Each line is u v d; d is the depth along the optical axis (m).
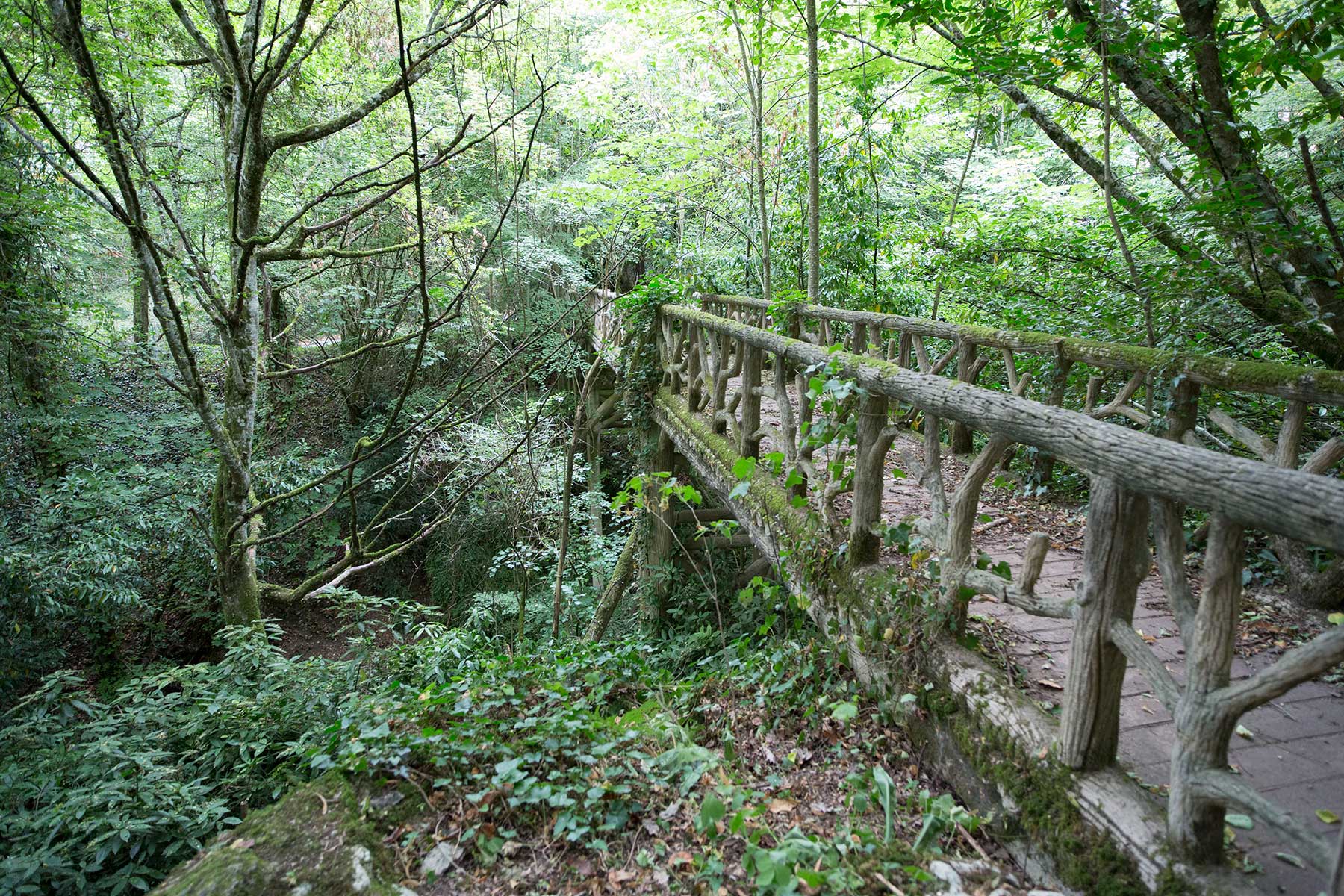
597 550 8.71
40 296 7.87
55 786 3.83
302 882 1.76
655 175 10.59
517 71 5.81
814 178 6.96
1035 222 6.32
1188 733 1.45
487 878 1.84
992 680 2.13
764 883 1.61
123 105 5.58
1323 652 1.22
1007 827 1.86
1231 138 3.74
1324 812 1.78
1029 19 5.07
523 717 2.61
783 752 2.52
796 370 3.58
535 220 13.17
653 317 7.50
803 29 7.64
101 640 7.92
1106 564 1.67
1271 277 3.86
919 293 8.86
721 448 4.98
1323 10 2.99
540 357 5.10
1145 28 3.89
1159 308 4.15
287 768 4.06
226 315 5.17
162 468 8.72
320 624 10.16
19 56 5.25
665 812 2.08
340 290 10.59
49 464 8.29
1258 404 4.05
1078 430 1.72
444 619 10.35
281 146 5.12
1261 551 3.57
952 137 9.77
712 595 4.95
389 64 8.23
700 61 9.84
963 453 5.56
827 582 3.03
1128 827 1.56
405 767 2.19
